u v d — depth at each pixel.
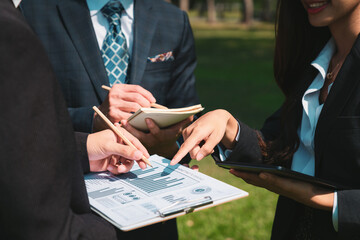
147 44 2.05
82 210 1.16
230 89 11.28
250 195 4.62
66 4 2.03
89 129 1.85
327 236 1.60
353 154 1.50
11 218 0.90
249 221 4.06
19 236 0.91
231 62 16.83
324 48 1.77
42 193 0.90
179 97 2.20
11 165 0.88
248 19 39.34
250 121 7.82
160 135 1.70
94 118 1.85
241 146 1.75
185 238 3.73
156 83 2.07
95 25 2.05
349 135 1.50
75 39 1.99
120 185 1.43
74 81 1.98
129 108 1.75
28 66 0.90
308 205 1.51
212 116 1.60
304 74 1.81
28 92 0.89
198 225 3.97
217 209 4.31
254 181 1.57
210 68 15.26
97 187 1.42
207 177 1.43
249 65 15.98
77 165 1.14
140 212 1.17
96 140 1.47
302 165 1.78
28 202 0.89
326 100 1.57
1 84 0.87
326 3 1.56
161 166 1.61
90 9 2.04
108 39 2.03
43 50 0.94
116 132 1.49
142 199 1.28
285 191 1.50
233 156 1.76
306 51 1.87
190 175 1.47
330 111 1.55
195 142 1.46
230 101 9.74
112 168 1.54
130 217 1.14
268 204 4.42
